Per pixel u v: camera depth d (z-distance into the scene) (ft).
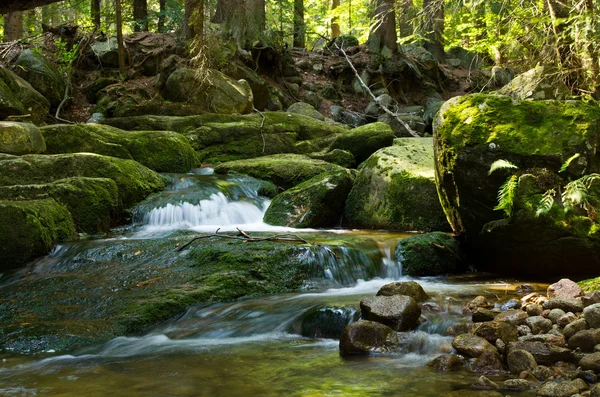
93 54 53.72
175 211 30.01
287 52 62.03
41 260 23.47
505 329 13.94
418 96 66.28
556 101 21.30
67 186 27.35
